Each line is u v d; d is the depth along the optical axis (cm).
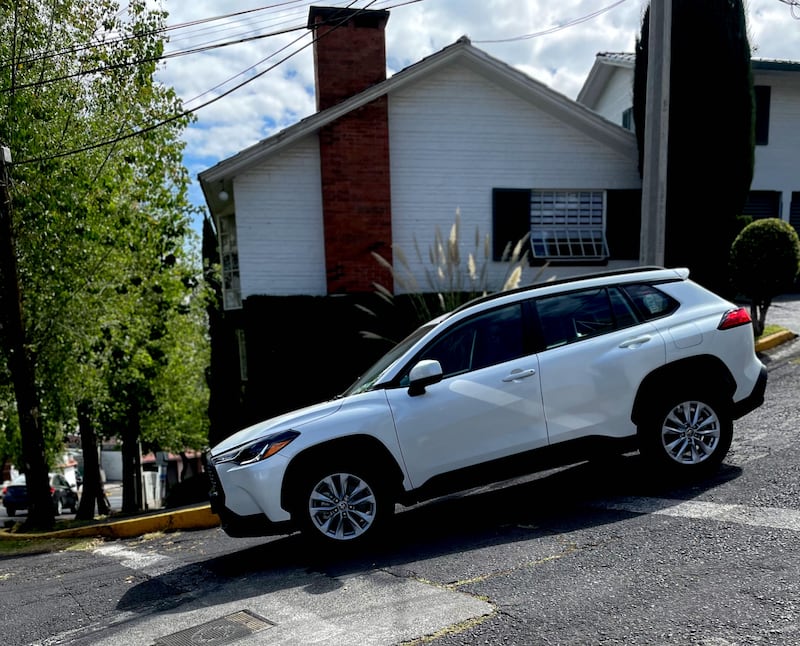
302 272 1257
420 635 314
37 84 955
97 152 1069
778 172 1783
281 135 1201
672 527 427
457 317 525
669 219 1171
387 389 501
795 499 445
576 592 344
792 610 296
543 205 1349
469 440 490
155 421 2442
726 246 1169
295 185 1247
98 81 1067
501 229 1307
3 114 969
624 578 355
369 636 319
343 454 477
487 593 357
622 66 1944
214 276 1498
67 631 399
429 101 1284
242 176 1234
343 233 1238
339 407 490
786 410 715
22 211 988
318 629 336
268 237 1245
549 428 499
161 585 478
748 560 358
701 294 550
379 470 482
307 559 479
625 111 2019
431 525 527
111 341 1159
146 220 1204
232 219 1458
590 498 527
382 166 1247
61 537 786
